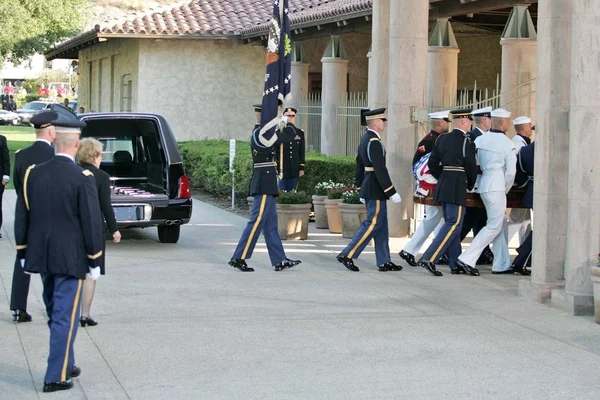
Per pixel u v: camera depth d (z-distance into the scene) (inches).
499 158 556.7
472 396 323.0
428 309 468.1
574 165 456.8
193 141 1279.5
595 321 439.8
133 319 437.4
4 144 699.4
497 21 1125.7
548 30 473.4
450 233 560.7
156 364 360.2
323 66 1167.6
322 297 494.9
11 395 321.1
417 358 372.2
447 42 988.6
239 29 1360.7
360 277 556.7
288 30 571.2
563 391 329.7
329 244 693.3
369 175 569.6
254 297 492.4
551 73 474.0
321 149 1169.4
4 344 387.2
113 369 353.1
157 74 1382.9
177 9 1417.3
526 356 377.4
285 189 815.7
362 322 436.1
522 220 614.2
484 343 398.3
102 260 378.9
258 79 1422.2
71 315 328.8
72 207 326.6
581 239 458.6
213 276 553.9
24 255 334.6
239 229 778.8
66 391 325.1
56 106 655.1
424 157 592.1
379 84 753.0
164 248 668.1
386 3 740.7
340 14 1048.2
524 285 498.0
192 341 396.2
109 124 721.0
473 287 529.7
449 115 607.8
